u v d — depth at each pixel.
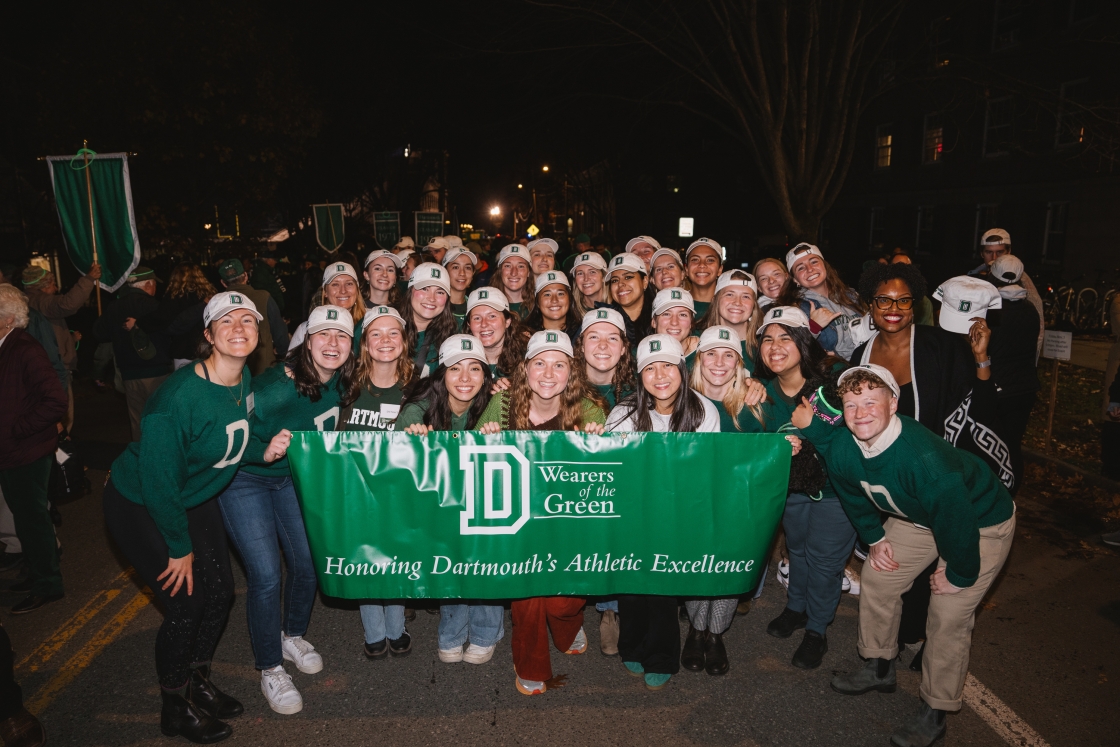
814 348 4.00
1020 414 5.29
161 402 3.28
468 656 4.25
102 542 5.99
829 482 3.93
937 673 3.46
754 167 41.12
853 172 28.81
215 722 3.60
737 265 29.84
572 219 64.44
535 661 3.82
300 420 3.81
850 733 3.63
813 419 3.60
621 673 4.16
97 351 7.86
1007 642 4.41
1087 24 18.83
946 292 4.23
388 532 3.57
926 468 3.25
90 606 4.96
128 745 3.56
